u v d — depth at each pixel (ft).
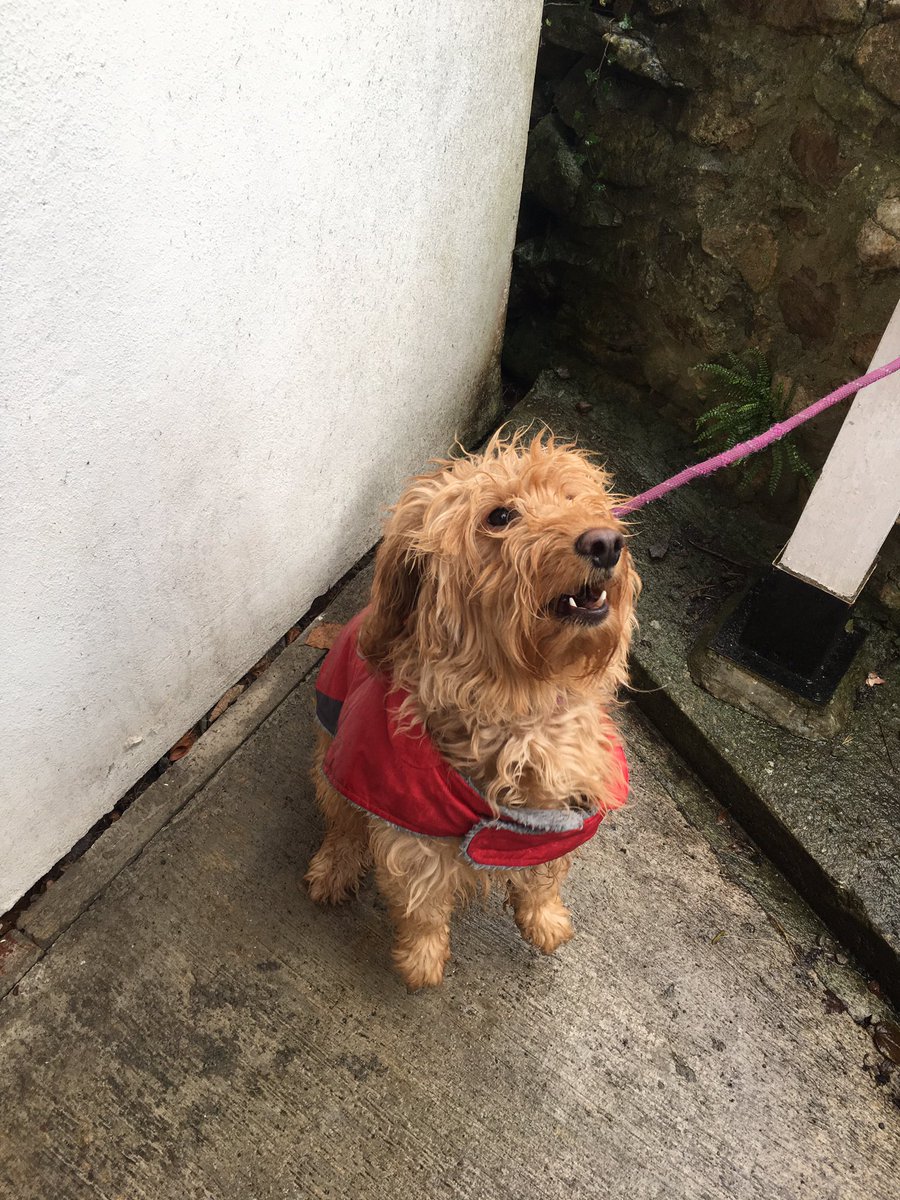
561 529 1.80
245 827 2.87
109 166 1.87
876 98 2.77
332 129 2.44
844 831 2.78
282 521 3.00
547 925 2.59
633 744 3.22
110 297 2.00
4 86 1.61
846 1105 2.45
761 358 3.38
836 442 2.59
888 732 3.01
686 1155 2.35
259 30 2.08
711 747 3.01
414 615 2.05
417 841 2.16
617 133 3.52
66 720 2.46
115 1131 2.31
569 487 1.99
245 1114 2.35
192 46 1.93
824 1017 2.60
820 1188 2.32
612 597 1.97
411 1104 2.39
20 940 2.62
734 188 3.25
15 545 2.04
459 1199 2.25
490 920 2.75
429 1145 2.32
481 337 3.84
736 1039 2.55
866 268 2.93
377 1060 2.45
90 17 1.71
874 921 2.60
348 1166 2.29
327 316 2.77
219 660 3.03
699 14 3.13
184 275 2.17
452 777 2.04
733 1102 2.44
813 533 2.79
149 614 2.58
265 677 3.25
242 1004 2.53
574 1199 2.27
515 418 4.00
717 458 2.27
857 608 3.30
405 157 2.81
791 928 2.79
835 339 3.12
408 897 2.26
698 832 3.00
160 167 1.98
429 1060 2.46
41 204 1.76
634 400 3.99
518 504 1.88
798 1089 2.47
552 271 3.99
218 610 2.89
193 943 2.63
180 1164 2.27
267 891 2.74
